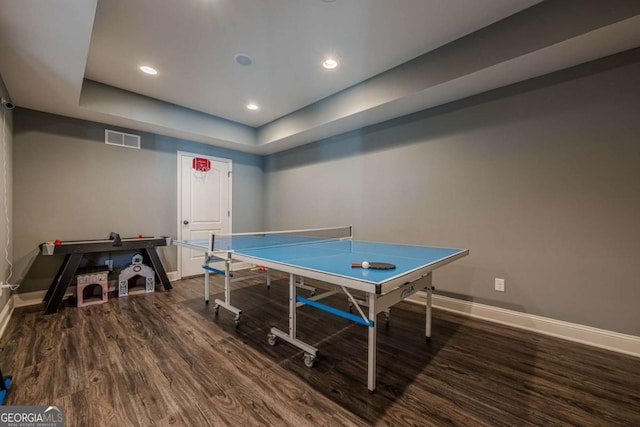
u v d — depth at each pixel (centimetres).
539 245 227
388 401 145
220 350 198
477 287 260
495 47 205
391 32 215
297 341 193
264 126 438
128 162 362
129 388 153
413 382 161
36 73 219
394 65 263
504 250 245
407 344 207
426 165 296
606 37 175
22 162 289
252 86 305
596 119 202
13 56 195
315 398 147
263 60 253
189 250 427
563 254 217
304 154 444
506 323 243
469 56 218
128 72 275
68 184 318
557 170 218
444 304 281
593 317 205
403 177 316
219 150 462
